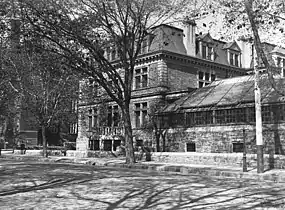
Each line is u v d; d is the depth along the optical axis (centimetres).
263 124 2678
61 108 3934
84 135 4712
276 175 1808
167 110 3481
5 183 1388
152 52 3894
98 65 2728
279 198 1039
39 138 6725
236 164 2384
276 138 2595
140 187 1281
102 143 4372
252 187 1331
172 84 3903
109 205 907
